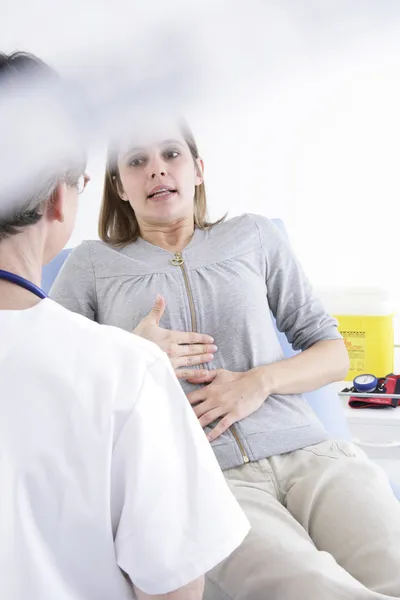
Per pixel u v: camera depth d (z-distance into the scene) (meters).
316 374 1.44
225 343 1.42
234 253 1.49
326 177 2.12
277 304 1.57
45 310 0.60
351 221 2.28
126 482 0.57
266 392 1.37
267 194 2.18
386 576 1.08
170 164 1.37
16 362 0.56
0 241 0.58
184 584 0.58
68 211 0.57
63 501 0.55
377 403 1.91
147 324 1.37
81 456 0.55
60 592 0.56
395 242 2.31
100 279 1.49
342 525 1.17
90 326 0.62
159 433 0.58
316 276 2.41
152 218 1.45
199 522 0.59
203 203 1.56
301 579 0.99
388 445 1.84
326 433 1.40
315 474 1.27
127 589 0.61
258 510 1.19
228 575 1.07
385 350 2.11
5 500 0.53
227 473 1.32
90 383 0.57
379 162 2.13
